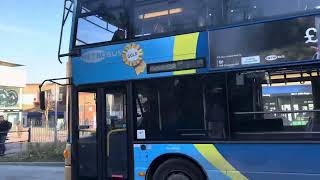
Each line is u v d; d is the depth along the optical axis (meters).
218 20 7.77
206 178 7.80
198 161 7.86
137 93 8.51
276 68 7.24
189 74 7.95
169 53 8.18
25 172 15.37
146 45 8.43
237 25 7.57
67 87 9.57
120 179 8.66
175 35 8.15
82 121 9.21
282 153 7.18
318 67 6.93
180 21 8.14
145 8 8.52
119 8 8.84
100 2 9.07
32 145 20.95
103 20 9.00
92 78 9.02
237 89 7.54
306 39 7.02
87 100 9.19
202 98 7.86
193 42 7.96
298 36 7.08
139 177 8.41
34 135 25.55
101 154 8.91
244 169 7.45
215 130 7.73
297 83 7.09
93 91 9.05
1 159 19.16
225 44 7.66
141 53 8.47
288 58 7.12
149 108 8.38
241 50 7.52
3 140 20.72
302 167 7.02
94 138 9.04
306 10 7.07
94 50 9.02
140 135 8.45
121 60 8.70
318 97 6.93
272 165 7.24
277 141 7.21
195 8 8.02
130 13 8.68
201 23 7.93
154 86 8.34
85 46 9.15
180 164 8.10
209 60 7.78
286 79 7.17
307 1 7.08
